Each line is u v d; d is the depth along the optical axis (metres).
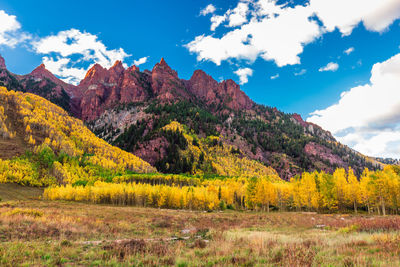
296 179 88.50
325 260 9.70
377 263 8.57
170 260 11.04
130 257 11.45
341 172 92.62
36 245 13.42
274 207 100.62
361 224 24.33
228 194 106.25
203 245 15.31
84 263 10.80
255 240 15.61
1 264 9.66
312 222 40.00
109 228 23.98
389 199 63.75
